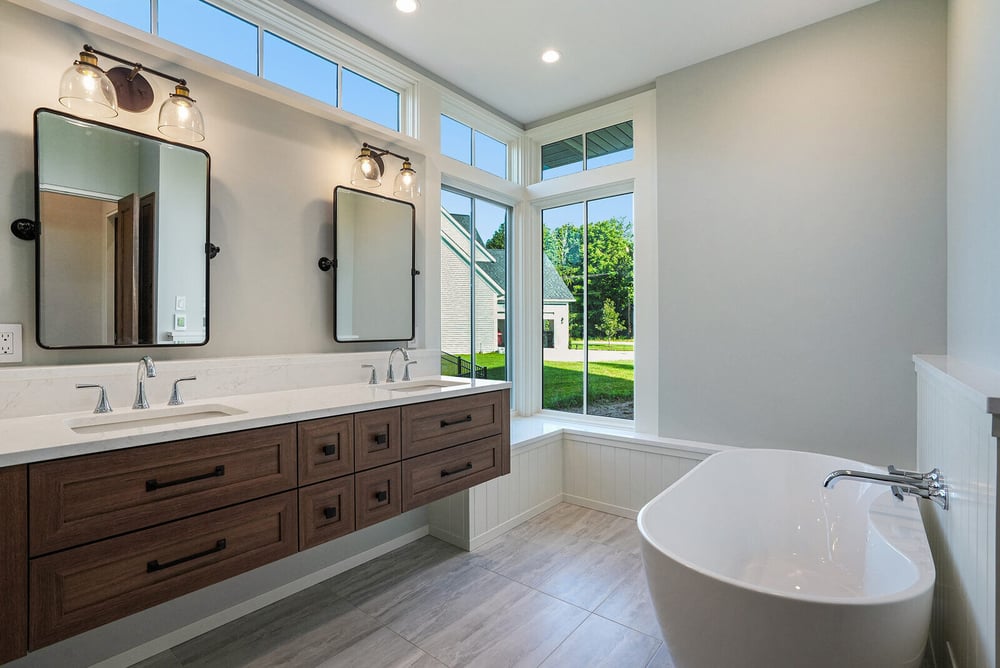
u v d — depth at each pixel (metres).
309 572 2.25
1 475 1.03
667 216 3.03
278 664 1.70
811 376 2.56
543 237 3.88
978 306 1.60
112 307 1.70
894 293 2.33
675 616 1.32
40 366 1.54
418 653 1.76
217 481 1.39
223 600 1.95
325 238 2.39
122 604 1.21
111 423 1.54
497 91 3.24
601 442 3.17
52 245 1.57
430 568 2.42
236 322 2.05
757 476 2.35
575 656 1.74
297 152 2.28
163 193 1.82
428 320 2.94
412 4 2.32
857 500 2.11
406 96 2.91
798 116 2.58
